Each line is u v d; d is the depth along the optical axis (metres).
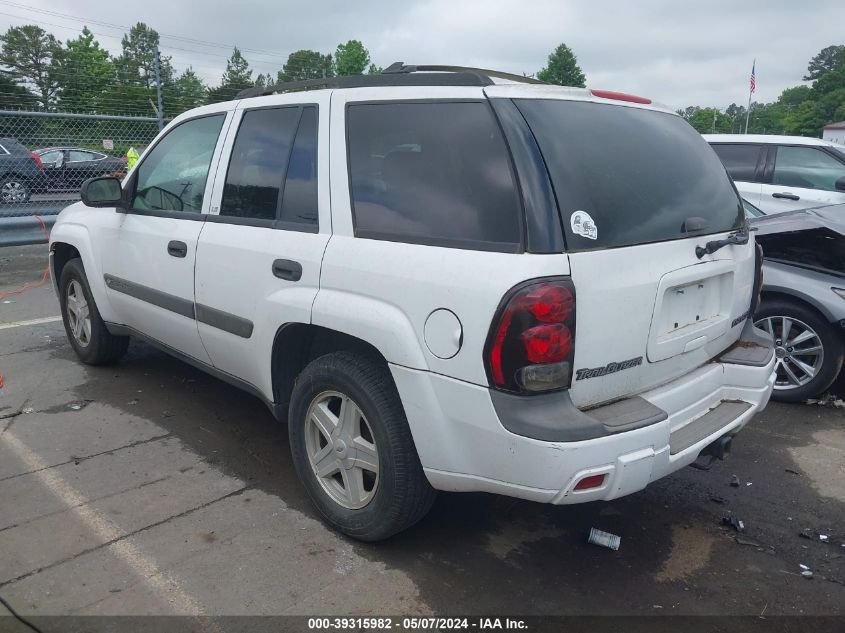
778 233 5.20
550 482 2.41
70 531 3.19
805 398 5.04
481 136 2.68
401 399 2.74
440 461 2.70
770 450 4.34
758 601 2.88
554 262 2.41
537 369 2.39
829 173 8.47
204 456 3.98
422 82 2.96
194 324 3.90
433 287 2.59
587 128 2.84
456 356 2.53
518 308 2.38
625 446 2.46
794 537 3.38
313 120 3.30
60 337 6.21
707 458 3.09
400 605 2.77
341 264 2.94
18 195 11.46
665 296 2.79
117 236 4.54
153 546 3.09
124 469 3.80
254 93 3.83
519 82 3.06
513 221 2.50
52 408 4.59
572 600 2.84
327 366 3.06
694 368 3.10
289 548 3.11
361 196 3.00
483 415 2.49
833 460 4.20
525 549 3.18
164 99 15.24
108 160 12.37
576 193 2.57
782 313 5.03
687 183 3.13
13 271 9.16
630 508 3.60
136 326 4.64
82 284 5.09
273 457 3.99
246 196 3.60
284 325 3.22
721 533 3.39
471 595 2.85
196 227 3.83
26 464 3.83
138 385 5.04
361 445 3.04
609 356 2.58
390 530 3.00
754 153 9.01
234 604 2.74
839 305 4.75
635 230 2.71
